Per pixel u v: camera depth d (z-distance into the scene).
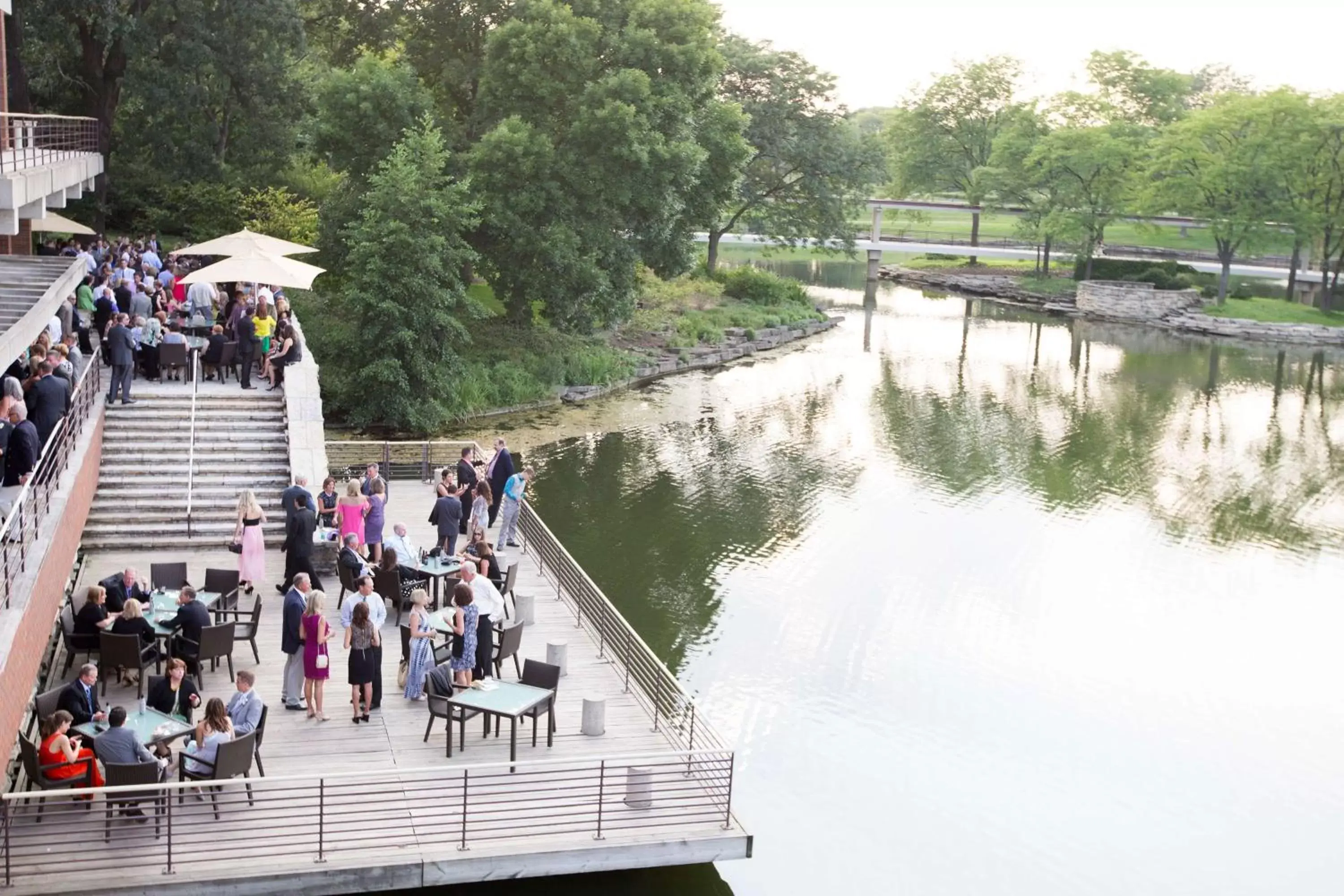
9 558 16.11
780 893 18.39
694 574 31.27
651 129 49.94
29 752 14.52
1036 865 19.69
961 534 36.09
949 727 24.09
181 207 53.62
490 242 51.16
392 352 42.78
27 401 20.61
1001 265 115.81
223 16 50.53
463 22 53.44
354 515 22.66
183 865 14.15
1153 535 37.34
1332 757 23.91
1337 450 49.97
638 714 19.02
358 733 17.58
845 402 54.72
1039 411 54.81
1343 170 89.75
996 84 122.00
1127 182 100.19
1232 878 19.77
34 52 49.28
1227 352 76.56
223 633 18.16
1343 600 32.47
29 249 35.31
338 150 48.25
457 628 17.81
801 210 88.00
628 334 62.78
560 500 37.09
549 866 15.16
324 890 14.38
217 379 28.98
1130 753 23.58
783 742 23.05
